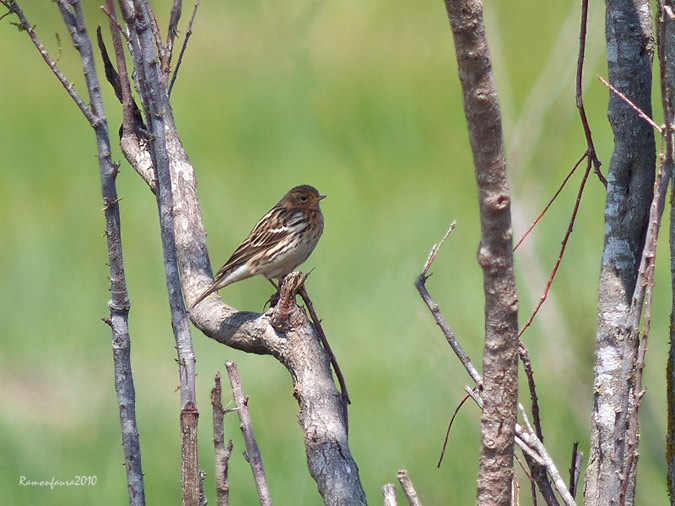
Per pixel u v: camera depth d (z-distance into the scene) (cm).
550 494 544
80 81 2456
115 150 2086
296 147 2261
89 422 1492
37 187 2188
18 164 2256
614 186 552
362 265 1766
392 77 2502
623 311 544
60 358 1689
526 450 525
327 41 2625
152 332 1748
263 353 658
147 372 1658
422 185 2105
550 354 1063
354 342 1578
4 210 2117
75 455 1384
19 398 1579
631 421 462
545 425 1096
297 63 2430
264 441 1326
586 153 560
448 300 1612
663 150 439
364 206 2022
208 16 2400
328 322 1642
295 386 587
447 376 1275
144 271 1878
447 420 1352
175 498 1280
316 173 2147
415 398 1398
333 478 530
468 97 388
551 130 1262
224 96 2433
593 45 1251
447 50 2620
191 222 782
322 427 554
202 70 2500
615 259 550
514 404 425
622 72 544
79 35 554
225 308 698
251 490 1242
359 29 2650
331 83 2486
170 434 1446
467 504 1260
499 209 399
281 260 1084
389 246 1836
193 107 2411
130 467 563
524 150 1218
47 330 1755
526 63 2386
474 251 1811
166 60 724
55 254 1936
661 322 1408
